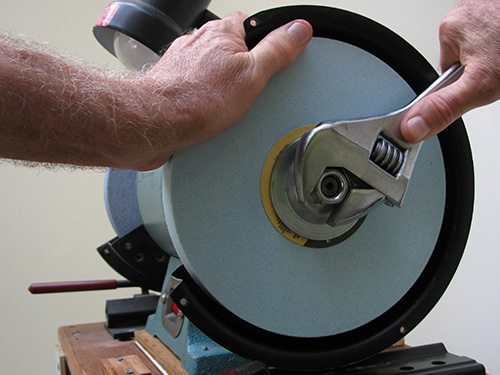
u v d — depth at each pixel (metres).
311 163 0.43
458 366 0.53
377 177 0.44
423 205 0.53
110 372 0.53
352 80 0.50
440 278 0.53
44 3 1.58
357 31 0.50
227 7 1.68
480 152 1.27
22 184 1.53
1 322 1.48
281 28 0.46
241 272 0.46
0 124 0.35
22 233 1.52
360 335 0.51
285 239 0.48
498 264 1.21
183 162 0.44
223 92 0.43
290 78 0.48
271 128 0.47
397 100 0.52
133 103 0.39
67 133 0.37
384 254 0.51
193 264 0.44
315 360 0.48
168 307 0.67
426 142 0.52
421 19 1.52
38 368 1.51
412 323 0.52
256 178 0.46
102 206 1.62
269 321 0.47
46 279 1.54
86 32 1.63
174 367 0.57
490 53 0.43
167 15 0.57
